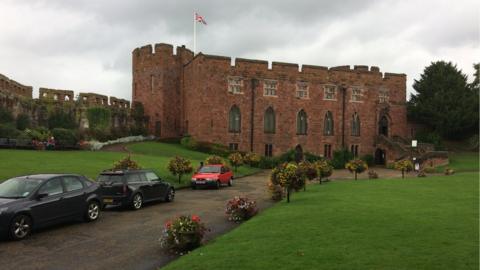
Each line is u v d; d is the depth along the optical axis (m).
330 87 61.69
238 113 57.03
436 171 49.97
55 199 14.16
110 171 19.78
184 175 33.12
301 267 8.70
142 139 59.00
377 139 63.06
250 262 9.17
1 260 10.67
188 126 60.00
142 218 16.89
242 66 57.31
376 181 30.05
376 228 12.30
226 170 31.41
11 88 44.16
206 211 18.72
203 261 9.45
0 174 24.12
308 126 60.19
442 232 11.66
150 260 10.67
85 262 10.51
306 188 26.58
